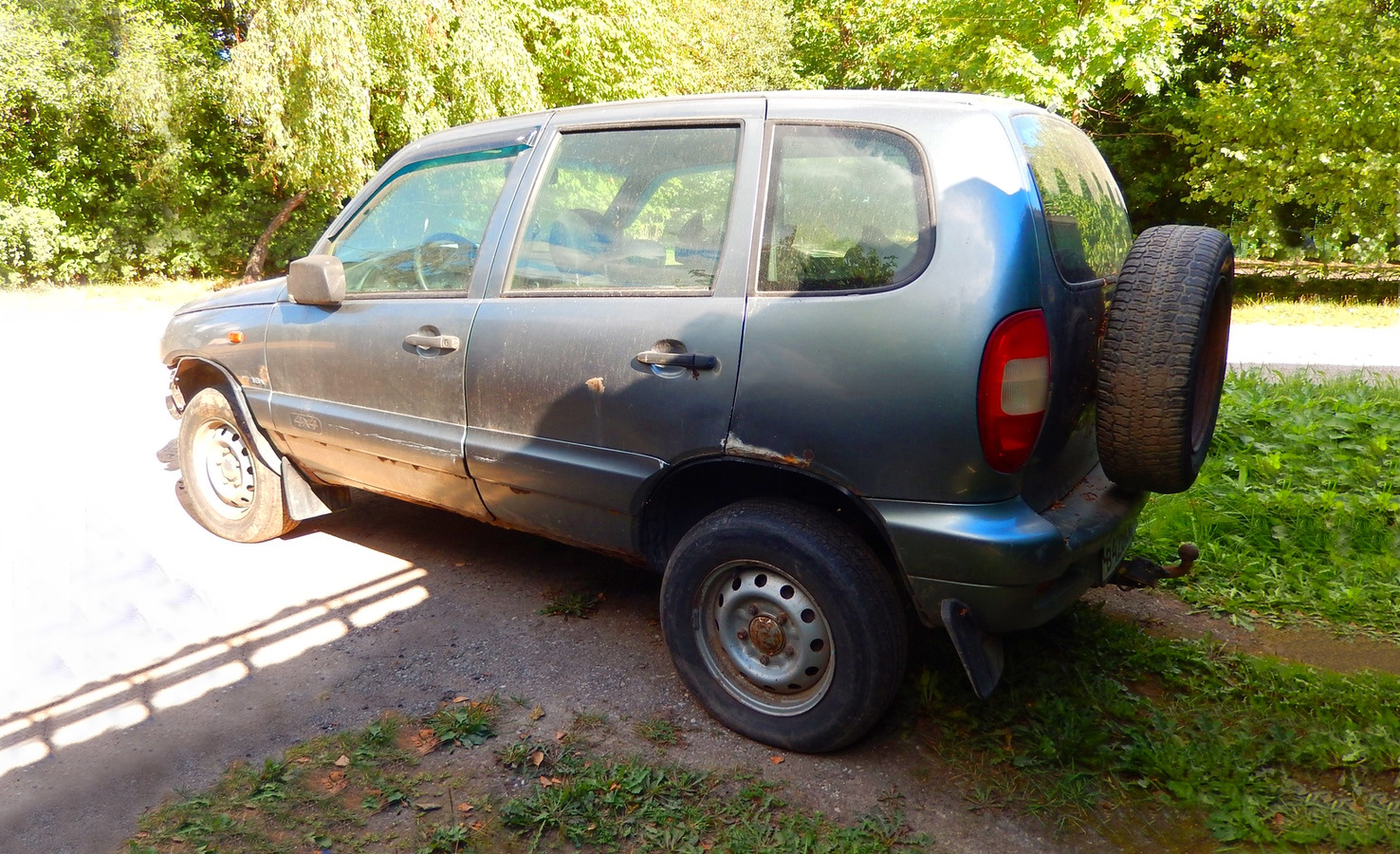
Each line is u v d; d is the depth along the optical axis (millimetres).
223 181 21359
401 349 3604
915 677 3215
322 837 2500
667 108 3152
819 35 26078
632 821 2555
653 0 20406
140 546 4527
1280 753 2789
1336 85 13984
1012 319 2439
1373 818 2514
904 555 2600
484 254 3457
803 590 2734
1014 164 2568
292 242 21797
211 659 3463
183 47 18016
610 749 2900
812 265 2705
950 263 2482
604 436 3064
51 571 4246
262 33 15469
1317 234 14922
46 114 18281
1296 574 3977
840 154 2738
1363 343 10562
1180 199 20844
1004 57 13969
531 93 17000
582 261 3195
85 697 3217
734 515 2830
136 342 11523
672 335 2879
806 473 2686
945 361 2457
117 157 19422
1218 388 3094
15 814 2605
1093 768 2768
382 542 4559
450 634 3641
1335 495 4387
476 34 16203
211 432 4602
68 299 16766
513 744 2912
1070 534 2623
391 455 3734
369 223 3934
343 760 2826
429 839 2494
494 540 4586
